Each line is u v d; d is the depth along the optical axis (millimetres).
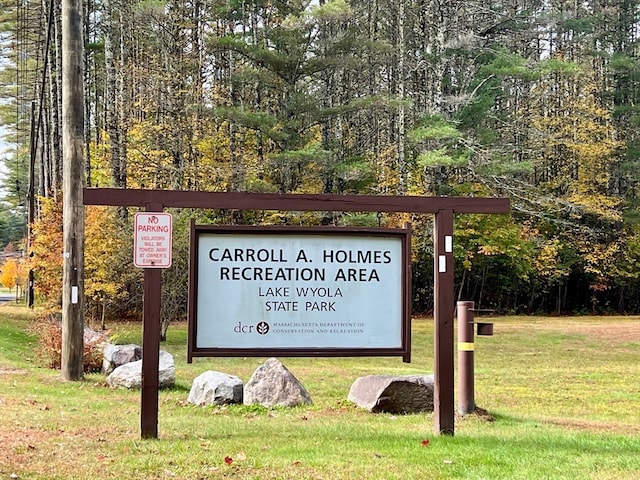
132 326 26000
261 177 30344
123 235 21922
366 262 7590
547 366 17359
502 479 5605
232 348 7328
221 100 29062
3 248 87938
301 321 7457
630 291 41750
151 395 7203
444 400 7605
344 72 33719
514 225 36062
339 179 29094
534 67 29000
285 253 7477
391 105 27375
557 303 41594
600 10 38750
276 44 27953
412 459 6309
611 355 20297
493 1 32375
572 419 9719
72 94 12875
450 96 28375
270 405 10258
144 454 6434
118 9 31500
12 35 48125
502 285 41281
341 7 25797
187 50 33375
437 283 7570
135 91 32312
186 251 22625
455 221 34938
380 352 7523
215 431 7824
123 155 26297
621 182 40094
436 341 7652
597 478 5727
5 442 6906
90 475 5656
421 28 33094
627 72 38562
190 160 28938
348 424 8617
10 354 16406
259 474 5730
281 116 28078
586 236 38656
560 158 38594
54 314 20641
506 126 33438
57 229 21297
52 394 10961
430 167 29953
